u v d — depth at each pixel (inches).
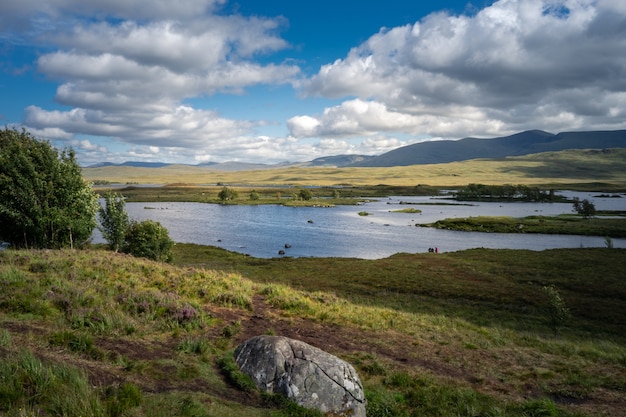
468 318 1439.5
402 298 1779.0
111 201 2113.7
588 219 5526.6
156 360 525.0
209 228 4891.7
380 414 515.2
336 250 3548.2
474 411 540.4
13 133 1731.1
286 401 466.6
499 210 7421.3
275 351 524.7
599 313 1565.0
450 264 2647.6
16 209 1493.6
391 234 4522.6
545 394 641.0
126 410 365.7
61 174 1593.3
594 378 719.1
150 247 2153.1
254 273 2375.7
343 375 513.0
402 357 753.6
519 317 1503.4
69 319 620.1
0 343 468.1
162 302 788.6
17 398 349.7
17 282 738.2
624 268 2420.0
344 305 1168.2
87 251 1199.6
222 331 711.1
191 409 395.9
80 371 427.8
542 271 2378.2
